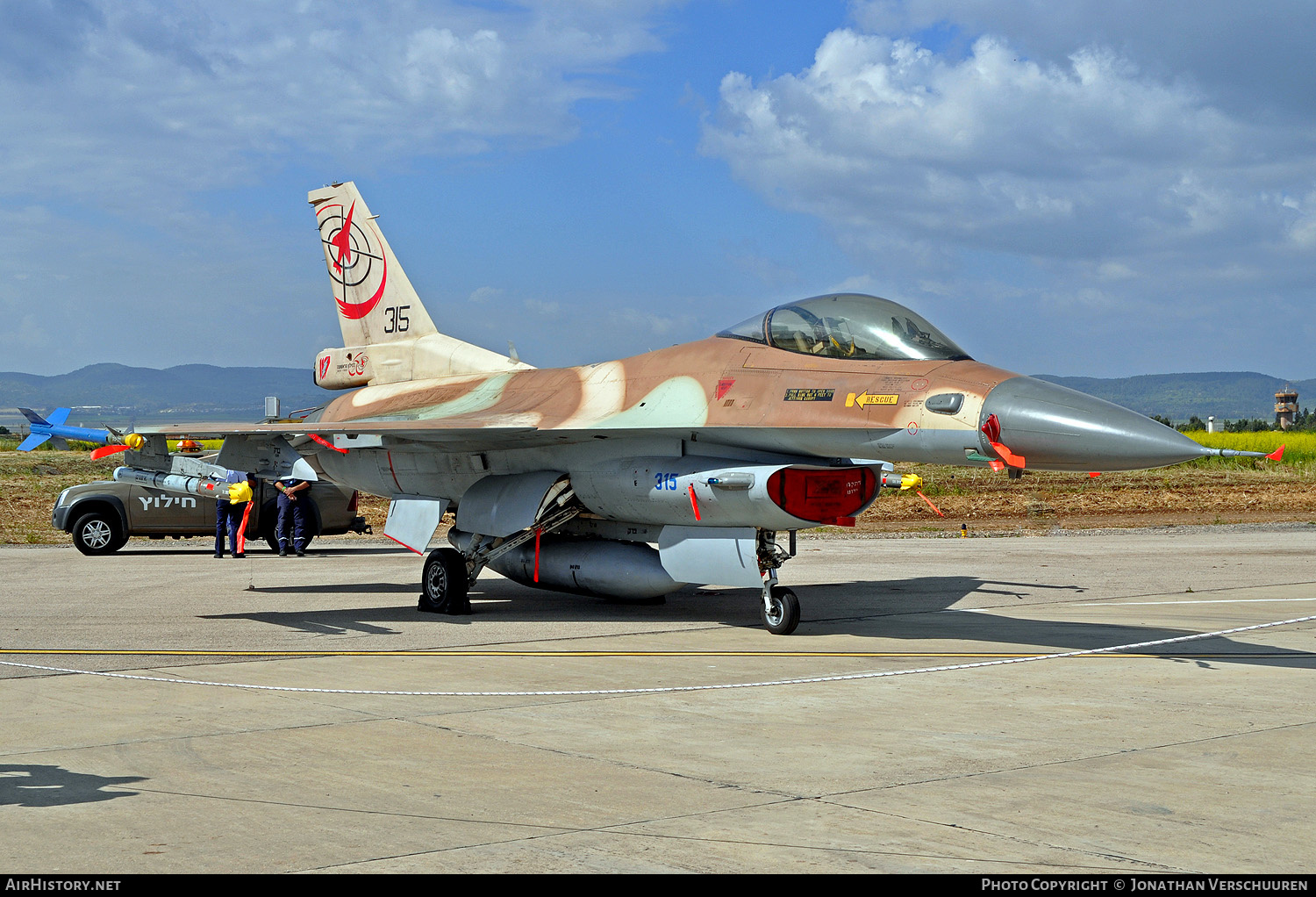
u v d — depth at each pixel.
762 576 10.79
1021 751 6.03
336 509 20.19
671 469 11.08
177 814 4.85
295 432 11.88
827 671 8.66
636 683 8.14
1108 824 4.72
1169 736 6.41
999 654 9.46
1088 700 7.47
